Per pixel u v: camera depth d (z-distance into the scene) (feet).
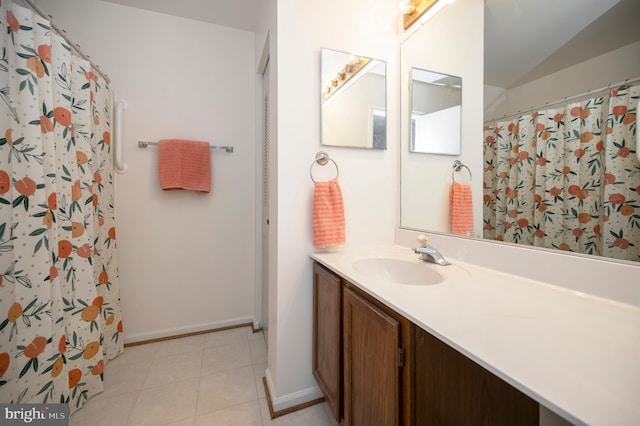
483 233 3.21
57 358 3.57
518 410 2.16
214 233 6.47
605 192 2.11
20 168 3.16
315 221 3.92
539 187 2.59
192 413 3.86
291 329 3.98
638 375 1.19
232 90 6.52
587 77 2.21
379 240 4.58
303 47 3.94
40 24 3.47
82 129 4.25
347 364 2.95
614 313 1.87
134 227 5.82
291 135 3.91
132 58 5.72
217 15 6.02
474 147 3.34
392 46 4.60
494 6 3.08
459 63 3.55
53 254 3.57
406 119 4.52
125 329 5.78
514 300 2.13
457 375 2.07
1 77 3.00
